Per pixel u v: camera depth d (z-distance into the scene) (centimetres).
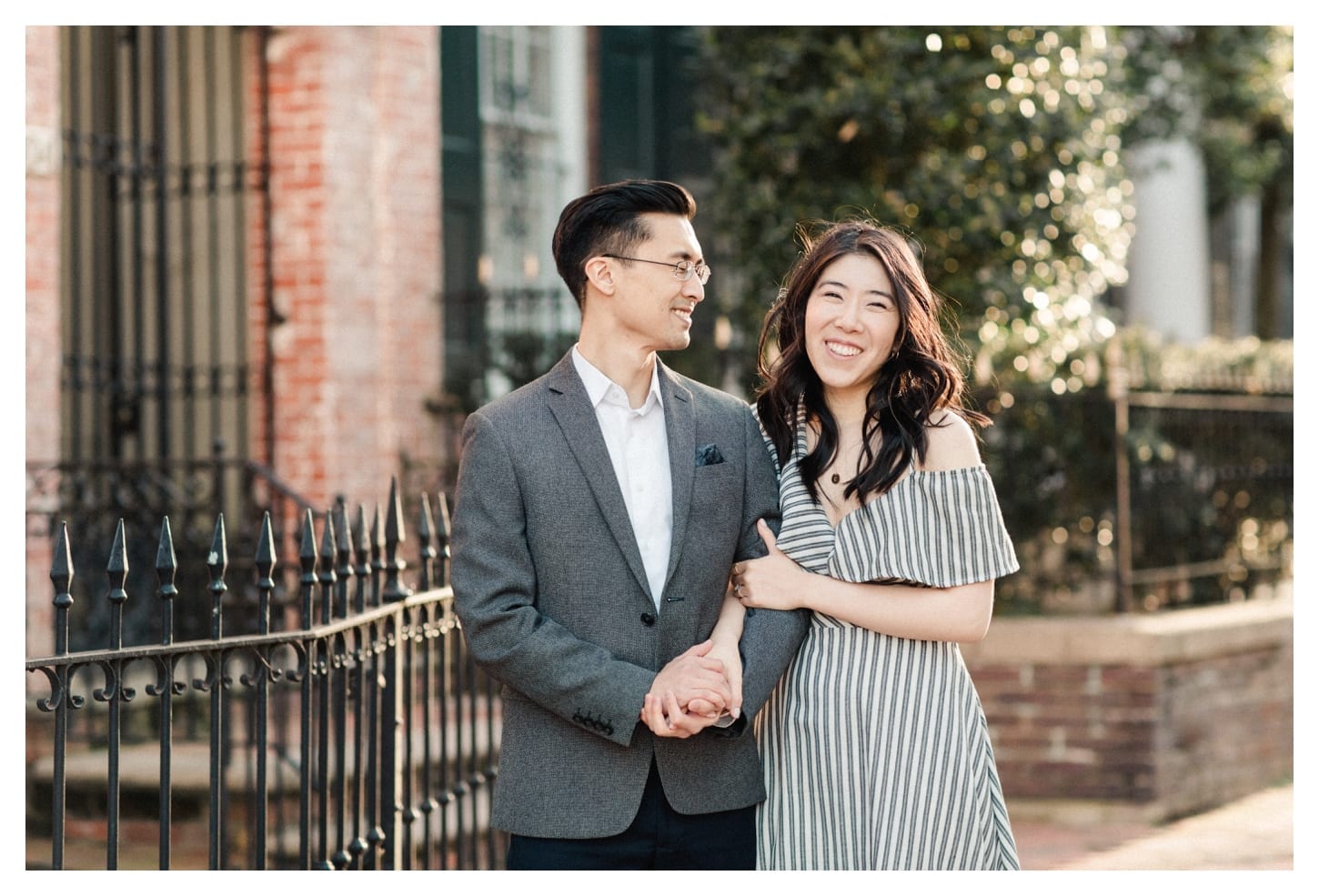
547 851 283
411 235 855
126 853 554
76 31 719
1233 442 852
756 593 294
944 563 294
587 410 286
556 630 275
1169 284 1257
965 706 302
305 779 337
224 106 887
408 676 407
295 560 649
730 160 874
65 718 273
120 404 729
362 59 813
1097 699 694
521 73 1002
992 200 797
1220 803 732
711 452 293
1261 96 1217
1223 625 735
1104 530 756
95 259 753
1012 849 304
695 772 285
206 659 310
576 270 289
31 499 649
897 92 806
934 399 298
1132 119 1141
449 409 862
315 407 784
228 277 884
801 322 308
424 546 424
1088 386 755
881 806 293
